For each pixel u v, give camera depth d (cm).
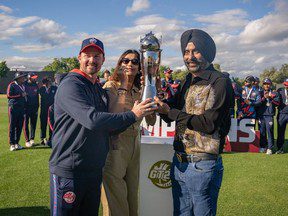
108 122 189
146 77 224
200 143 211
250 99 757
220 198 415
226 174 536
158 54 228
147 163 286
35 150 710
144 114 199
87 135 204
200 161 211
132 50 262
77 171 206
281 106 736
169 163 286
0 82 5428
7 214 353
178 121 211
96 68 213
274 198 416
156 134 343
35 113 782
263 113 738
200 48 209
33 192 425
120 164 259
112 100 258
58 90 205
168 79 808
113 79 268
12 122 705
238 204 394
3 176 499
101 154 216
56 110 207
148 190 290
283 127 737
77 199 210
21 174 511
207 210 214
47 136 907
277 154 728
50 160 213
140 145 279
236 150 765
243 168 580
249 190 448
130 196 277
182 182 223
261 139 753
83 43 213
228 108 205
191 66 212
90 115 188
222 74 209
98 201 225
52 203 212
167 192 290
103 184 261
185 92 226
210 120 200
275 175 530
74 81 202
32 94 767
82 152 205
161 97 236
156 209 292
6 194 416
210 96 205
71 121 204
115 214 261
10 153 675
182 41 218
